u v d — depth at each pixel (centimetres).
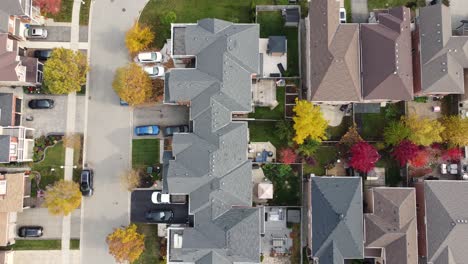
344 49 6769
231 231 6494
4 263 6925
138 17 7519
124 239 6681
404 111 7194
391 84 6712
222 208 6675
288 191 7231
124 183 7256
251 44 6856
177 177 6594
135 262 7169
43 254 7212
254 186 7212
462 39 6769
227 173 6625
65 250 7225
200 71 6825
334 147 7275
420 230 6819
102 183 7325
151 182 7300
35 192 7294
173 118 7394
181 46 6962
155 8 7512
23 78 7025
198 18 7488
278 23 7475
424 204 6688
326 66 6725
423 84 6794
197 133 6788
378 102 7219
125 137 7394
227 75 6706
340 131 7300
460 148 7112
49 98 7419
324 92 6788
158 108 7406
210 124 6719
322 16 6869
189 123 7225
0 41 6912
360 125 7275
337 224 6412
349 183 6675
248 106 6794
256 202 7194
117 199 7288
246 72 6844
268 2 7488
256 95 7269
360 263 7081
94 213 7269
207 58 6806
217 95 6712
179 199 7119
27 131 7306
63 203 6756
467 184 6662
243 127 6794
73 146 7344
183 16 7494
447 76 6688
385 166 7244
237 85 6762
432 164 7238
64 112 7412
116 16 7531
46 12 7469
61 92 7062
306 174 7244
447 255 6462
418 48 6944
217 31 6838
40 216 7269
